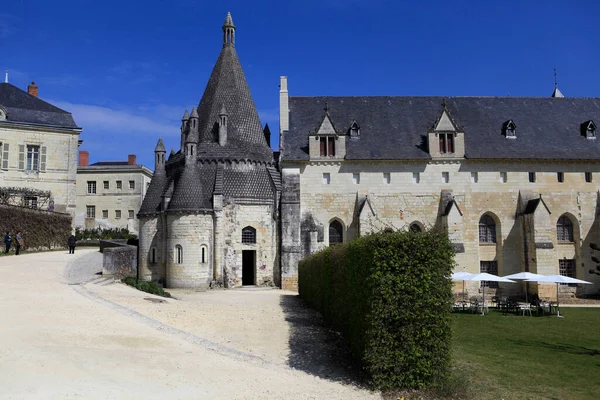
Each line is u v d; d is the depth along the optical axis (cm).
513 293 5147
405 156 5219
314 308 3356
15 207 5341
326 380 1705
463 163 5231
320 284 3142
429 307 1644
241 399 1409
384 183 5188
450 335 1661
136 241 6356
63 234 6391
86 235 8019
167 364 1684
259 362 1898
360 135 5450
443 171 5222
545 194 5247
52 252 5525
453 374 1766
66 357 1598
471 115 5781
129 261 4253
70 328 2009
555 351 2372
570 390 1692
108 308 2562
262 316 2992
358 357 1891
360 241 1977
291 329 2609
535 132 5612
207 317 2752
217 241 5066
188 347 1992
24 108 6850
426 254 1677
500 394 1614
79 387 1334
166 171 5688
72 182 6900
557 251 5225
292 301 3931
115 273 3831
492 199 5209
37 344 1709
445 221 5031
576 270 5222
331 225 5181
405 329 1634
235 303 3631
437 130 5253
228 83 6009
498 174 5250
